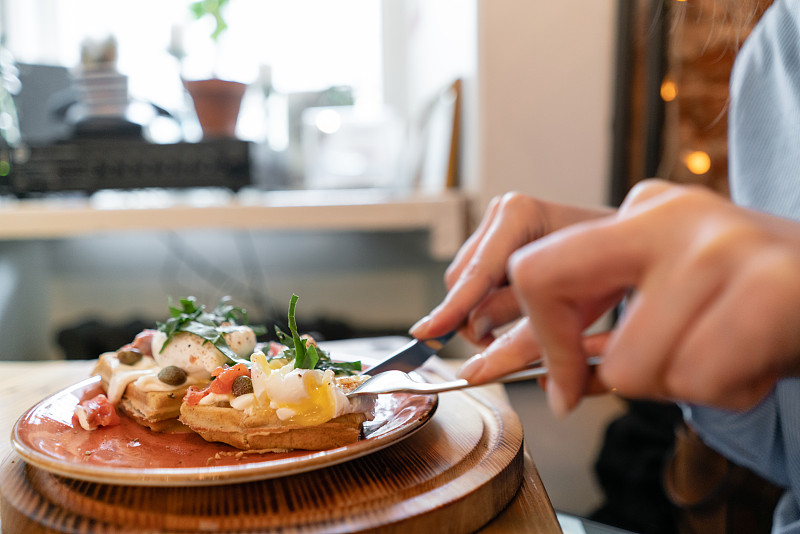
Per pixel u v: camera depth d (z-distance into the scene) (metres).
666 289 0.28
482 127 1.26
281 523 0.49
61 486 0.56
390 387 0.62
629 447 1.02
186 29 1.64
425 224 1.31
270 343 0.80
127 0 1.73
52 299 1.58
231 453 0.63
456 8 1.41
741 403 0.29
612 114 1.23
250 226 1.32
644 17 1.16
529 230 0.71
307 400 0.65
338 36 1.88
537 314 0.32
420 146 1.63
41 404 0.70
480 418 0.73
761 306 0.25
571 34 1.24
